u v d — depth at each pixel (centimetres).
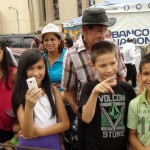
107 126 256
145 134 254
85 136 267
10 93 319
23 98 263
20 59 272
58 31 438
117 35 1134
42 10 3988
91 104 239
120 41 1132
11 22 3778
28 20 3784
